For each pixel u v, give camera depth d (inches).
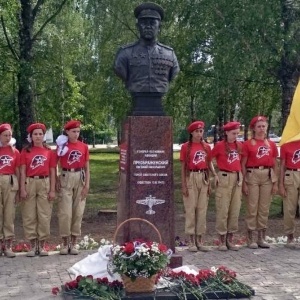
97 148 1814.7
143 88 283.3
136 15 286.8
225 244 359.9
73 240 348.8
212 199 617.9
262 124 357.7
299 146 361.1
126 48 287.0
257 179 359.6
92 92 787.4
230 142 355.3
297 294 257.0
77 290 246.7
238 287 249.8
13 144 343.9
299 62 495.2
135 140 284.0
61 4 698.2
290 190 364.5
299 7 476.7
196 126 348.2
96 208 560.4
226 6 474.9
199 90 553.9
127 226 284.5
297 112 340.8
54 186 341.1
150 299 236.4
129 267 231.8
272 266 313.4
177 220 492.4
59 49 727.1
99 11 683.4
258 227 365.7
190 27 523.8
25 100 686.5
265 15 460.1
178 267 279.9
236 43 467.8
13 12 616.7
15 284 277.0
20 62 644.1
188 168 350.9
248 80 522.3
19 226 465.7
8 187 334.0
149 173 284.8
